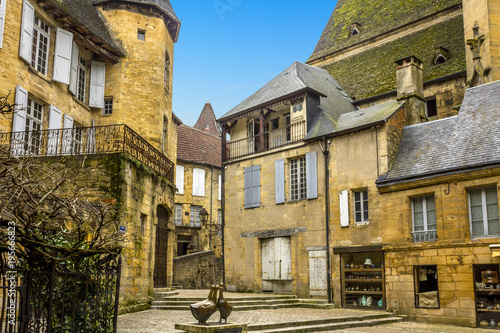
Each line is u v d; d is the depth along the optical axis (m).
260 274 20.75
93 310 7.14
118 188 12.96
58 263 6.79
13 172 6.16
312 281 18.59
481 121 15.87
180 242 32.09
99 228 7.14
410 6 27.00
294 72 22.48
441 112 21.08
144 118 19.09
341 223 17.83
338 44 29.27
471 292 13.91
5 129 14.01
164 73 20.31
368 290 16.89
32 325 6.20
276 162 20.72
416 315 15.06
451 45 22.91
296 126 20.42
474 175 14.26
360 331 12.48
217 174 35.19
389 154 17.12
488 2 19.58
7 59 14.34
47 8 16.17
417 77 19.05
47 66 16.50
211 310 9.59
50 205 7.36
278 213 20.36
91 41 18.14
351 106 23.38
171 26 21.11
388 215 16.41
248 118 23.09
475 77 19.53
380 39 26.89
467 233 14.31
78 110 17.92
